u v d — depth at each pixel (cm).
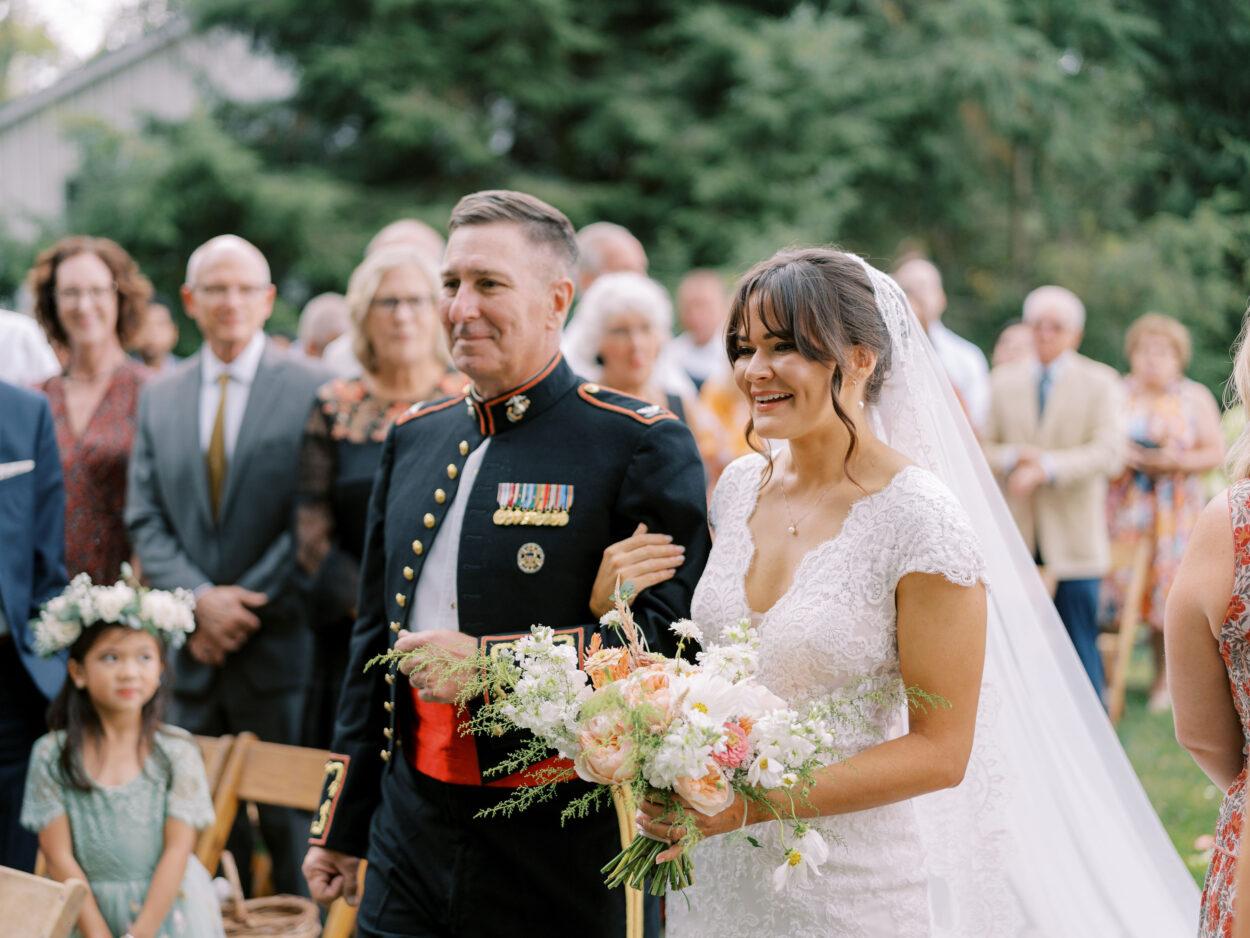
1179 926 319
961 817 297
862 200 1892
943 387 306
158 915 397
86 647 405
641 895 318
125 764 411
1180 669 258
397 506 342
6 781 438
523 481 324
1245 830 235
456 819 316
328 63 1911
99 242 573
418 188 1939
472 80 1961
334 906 384
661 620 304
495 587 318
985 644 269
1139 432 856
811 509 285
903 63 1858
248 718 505
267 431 514
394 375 478
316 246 1817
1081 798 315
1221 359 1717
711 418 627
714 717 248
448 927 317
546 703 256
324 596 466
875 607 270
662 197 1880
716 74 1916
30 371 670
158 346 860
